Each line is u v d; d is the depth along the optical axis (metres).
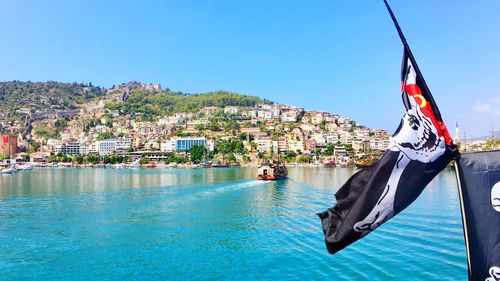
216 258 29.38
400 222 37.91
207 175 161.75
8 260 30.02
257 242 33.94
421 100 7.68
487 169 7.36
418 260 26.27
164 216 50.03
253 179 126.12
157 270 27.06
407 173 7.58
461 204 7.48
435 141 7.58
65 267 28.17
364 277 23.52
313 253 29.19
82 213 53.75
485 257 7.17
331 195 73.19
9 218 49.97
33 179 147.50
